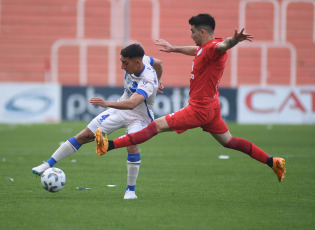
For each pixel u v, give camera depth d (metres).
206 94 24.06
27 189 27.30
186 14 97.25
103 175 32.91
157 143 53.75
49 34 95.56
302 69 95.12
